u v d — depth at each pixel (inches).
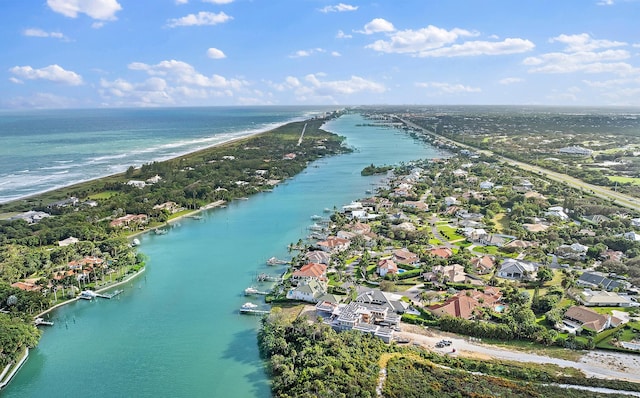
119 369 4571.9
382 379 4109.3
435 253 7396.7
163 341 5083.7
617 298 5693.9
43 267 6988.2
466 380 4082.2
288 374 4220.0
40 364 4670.3
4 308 5556.1
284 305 5866.1
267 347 4773.6
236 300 6072.8
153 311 5792.3
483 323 5024.6
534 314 5354.3
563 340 4768.7
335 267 7052.2
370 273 6820.9
